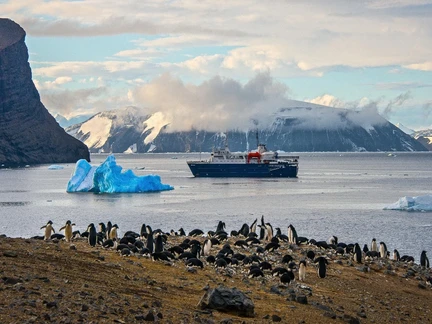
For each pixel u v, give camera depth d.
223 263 39.28
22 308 21.48
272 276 38.06
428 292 41.88
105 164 173.12
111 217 108.12
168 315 24.47
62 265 31.58
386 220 102.12
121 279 30.67
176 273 35.50
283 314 28.31
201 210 121.25
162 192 172.00
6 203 137.62
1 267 28.36
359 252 48.94
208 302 27.06
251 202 140.25
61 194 164.12
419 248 73.31
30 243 38.22
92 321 21.44
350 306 33.66
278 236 57.59
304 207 127.56
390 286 41.78
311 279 39.94
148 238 43.47
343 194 166.25
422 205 120.12
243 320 25.88
